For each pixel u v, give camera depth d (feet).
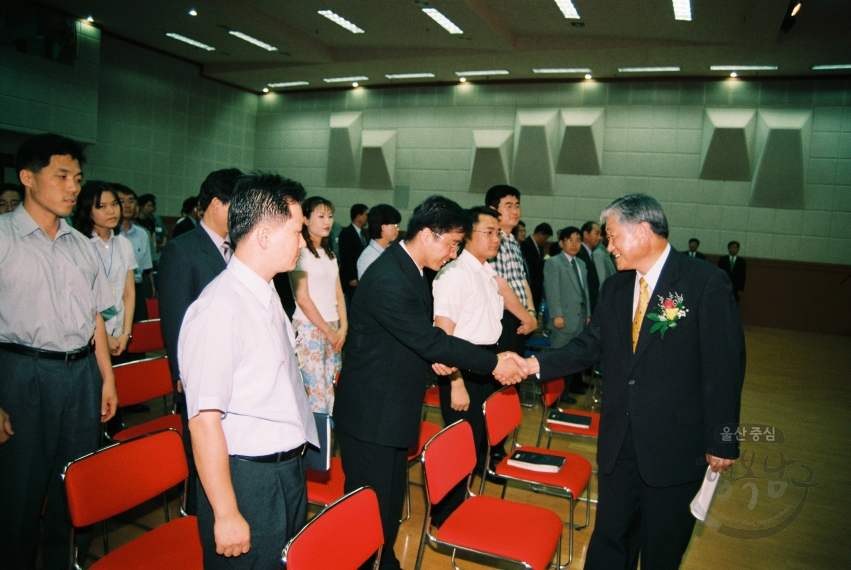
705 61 31.04
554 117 36.47
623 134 35.68
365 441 6.81
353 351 7.06
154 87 36.88
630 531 7.00
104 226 10.50
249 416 4.63
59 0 28.19
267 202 4.62
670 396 6.37
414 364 6.97
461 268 9.23
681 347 6.34
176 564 5.70
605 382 7.00
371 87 41.37
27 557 6.68
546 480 8.44
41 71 28.81
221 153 42.39
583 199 36.73
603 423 6.95
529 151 36.91
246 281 4.66
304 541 4.77
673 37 28.40
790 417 17.16
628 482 6.83
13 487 6.43
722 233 34.68
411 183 40.68
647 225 6.47
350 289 21.90
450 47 32.37
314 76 39.22
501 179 38.09
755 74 33.01
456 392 8.52
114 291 10.64
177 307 7.34
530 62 33.27
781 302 34.14
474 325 9.29
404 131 40.63
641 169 35.55
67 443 6.86
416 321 6.76
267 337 4.68
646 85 35.14
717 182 34.47
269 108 44.78
